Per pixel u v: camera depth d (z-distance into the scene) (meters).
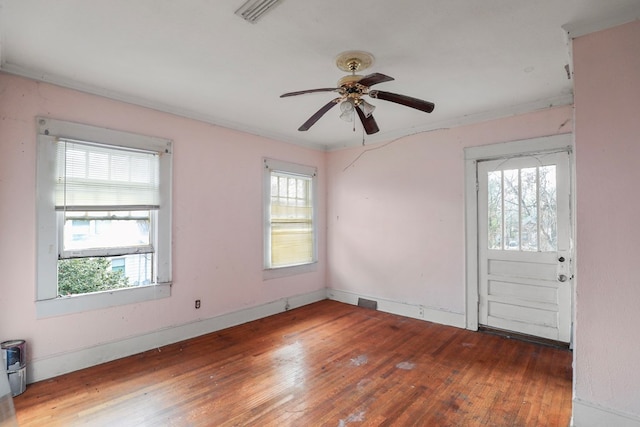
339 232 4.93
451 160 3.81
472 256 3.65
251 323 3.91
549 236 3.25
